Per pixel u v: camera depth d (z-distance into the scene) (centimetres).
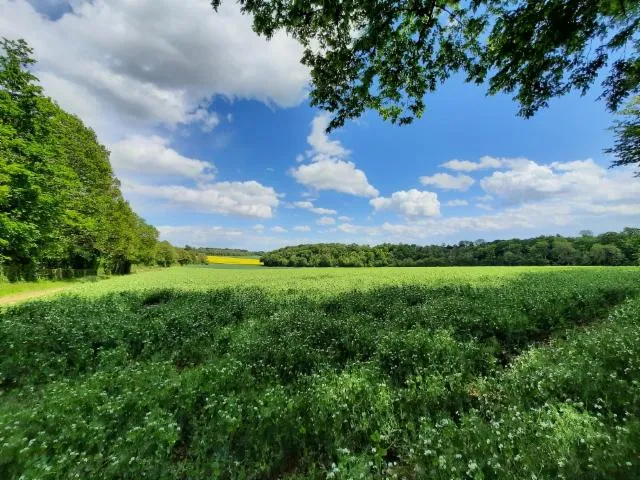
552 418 407
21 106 2062
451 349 695
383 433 419
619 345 587
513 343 821
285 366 673
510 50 634
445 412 462
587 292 1315
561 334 831
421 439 374
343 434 424
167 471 351
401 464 381
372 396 494
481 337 845
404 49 690
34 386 604
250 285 2631
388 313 1127
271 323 1020
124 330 933
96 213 3741
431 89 758
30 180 1909
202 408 484
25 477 315
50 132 2286
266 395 504
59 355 744
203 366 679
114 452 378
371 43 600
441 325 884
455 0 626
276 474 379
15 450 364
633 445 323
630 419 395
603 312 1048
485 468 326
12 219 1825
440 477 321
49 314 1129
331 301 1448
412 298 1483
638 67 620
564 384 498
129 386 573
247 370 638
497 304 1102
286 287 2361
